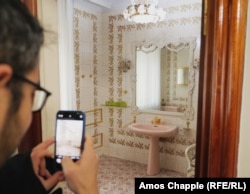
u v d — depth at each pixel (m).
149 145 3.07
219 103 0.71
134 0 2.10
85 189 0.48
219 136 0.72
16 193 0.51
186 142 2.85
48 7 0.91
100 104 3.45
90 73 3.24
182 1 2.70
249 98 0.71
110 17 3.24
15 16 0.28
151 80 3.02
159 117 3.01
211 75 0.72
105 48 3.34
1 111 0.29
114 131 3.41
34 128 0.83
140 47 3.05
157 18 2.15
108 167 3.10
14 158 0.55
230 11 0.67
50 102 0.94
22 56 0.29
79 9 2.98
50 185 0.56
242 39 0.68
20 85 0.30
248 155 0.73
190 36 2.68
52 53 0.94
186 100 2.80
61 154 0.59
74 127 0.63
